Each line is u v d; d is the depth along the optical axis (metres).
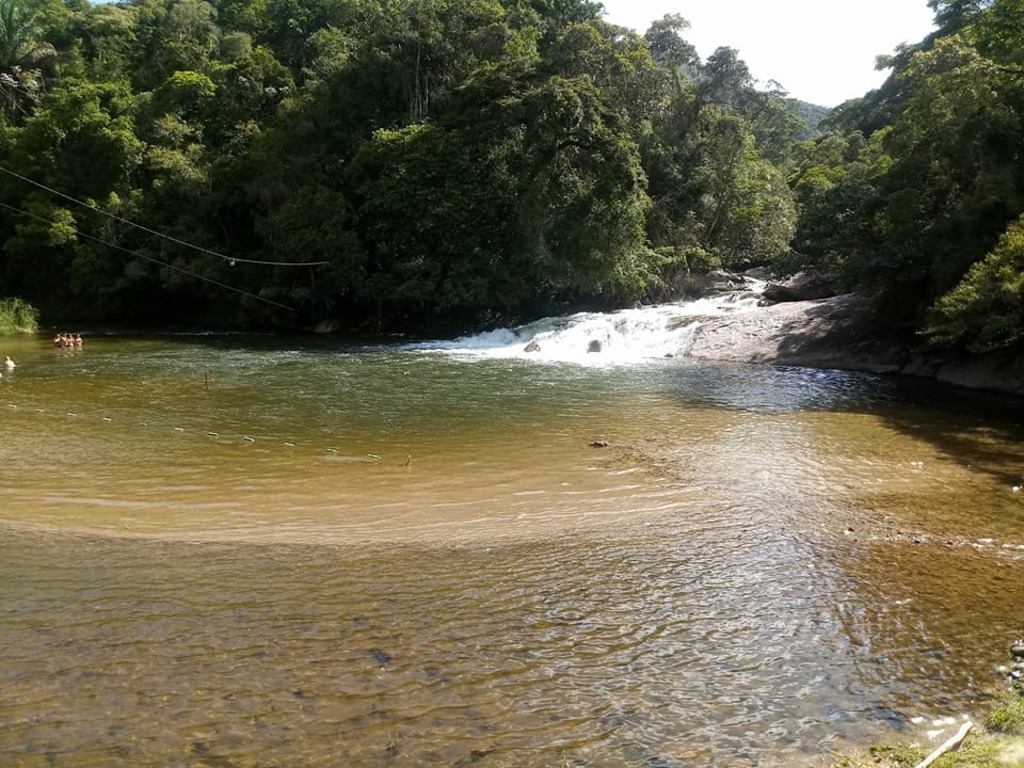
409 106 41.47
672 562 8.38
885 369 22.42
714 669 6.09
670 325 27.92
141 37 66.44
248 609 7.07
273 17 64.88
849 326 24.78
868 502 10.72
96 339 33.44
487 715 5.41
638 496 11.03
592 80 40.50
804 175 59.69
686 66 54.41
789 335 25.42
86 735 5.09
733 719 5.40
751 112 54.75
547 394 19.17
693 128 44.59
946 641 6.56
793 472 12.33
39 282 46.59
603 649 6.39
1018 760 4.70
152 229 41.62
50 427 15.42
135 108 47.88
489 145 35.31
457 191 35.09
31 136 44.84
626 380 21.22
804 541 9.06
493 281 34.72
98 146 43.84
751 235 46.41
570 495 11.12
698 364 24.27
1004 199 20.73
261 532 9.39
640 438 14.68
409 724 5.28
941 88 23.16
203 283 40.56
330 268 36.03
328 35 54.19
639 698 5.66
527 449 13.88
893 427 15.66
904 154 24.00
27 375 22.44
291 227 36.91
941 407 17.69
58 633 6.53
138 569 8.05
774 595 7.50
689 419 16.31
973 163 22.36
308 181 38.38
